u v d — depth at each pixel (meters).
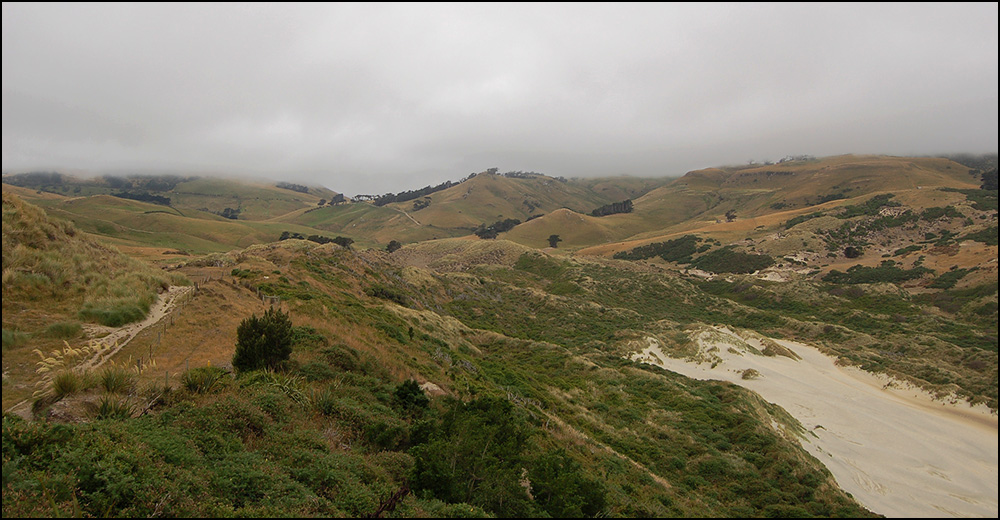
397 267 87.69
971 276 86.56
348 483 11.11
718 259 132.12
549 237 198.88
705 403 39.88
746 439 32.59
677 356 60.44
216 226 181.38
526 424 24.31
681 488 24.86
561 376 46.97
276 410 14.27
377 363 24.38
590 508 15.50
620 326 75.81
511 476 14.41
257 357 17.98
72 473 8.31
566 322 77.31
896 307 83.38
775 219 161.38
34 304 18.42
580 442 26.23
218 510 8.70
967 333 67.94
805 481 27.58
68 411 11.30
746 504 24.69
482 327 67.56
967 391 47.44
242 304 27.20
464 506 11.60
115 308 20.17
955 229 118.25
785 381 53.22
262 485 10.03
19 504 7.42
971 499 28.86
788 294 96.25
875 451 36.78
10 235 20.17
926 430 41.28
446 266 134.62
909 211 132.25
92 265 22.89
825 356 63.41
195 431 11.57
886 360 59.03
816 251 122.06
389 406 19.00
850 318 81.69
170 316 22.08
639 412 37.84
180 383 14.68
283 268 46.25
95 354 16.50
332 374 20.05
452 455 13.90
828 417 44.03
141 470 9.08
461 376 31.91
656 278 111.62
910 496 29.41
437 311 69.19
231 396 13.88
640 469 25.75
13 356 14.76
